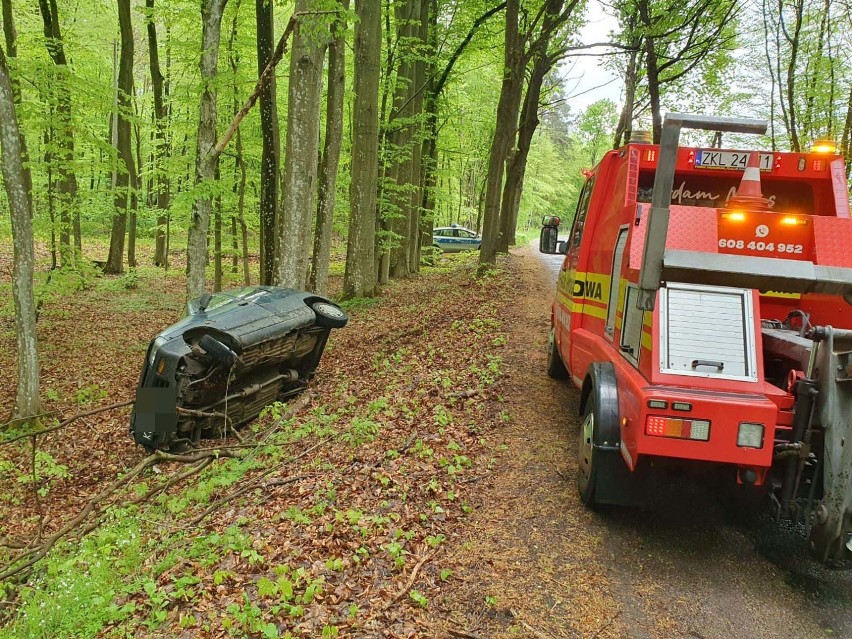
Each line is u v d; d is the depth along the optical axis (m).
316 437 6.74
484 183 40.00
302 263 11.83
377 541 4.16
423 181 24.50
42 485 7.16
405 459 5.57
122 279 20.73
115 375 11.62
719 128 3.56
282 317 8.23
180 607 3.71
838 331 3.48
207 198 10.54
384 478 5.09
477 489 5.03
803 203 5.25
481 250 18.20
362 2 14.91
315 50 11.19
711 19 15.29
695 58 16.34
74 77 12.30
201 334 7.25
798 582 3.84
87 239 31.66
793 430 3.70
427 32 20.11
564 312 7.13
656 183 3.54
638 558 4.06
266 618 3.40
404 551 4.04
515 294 14.93
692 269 3.49
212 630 3.39
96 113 14.49
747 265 3.49
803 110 16.25
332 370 10.03
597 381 4.59
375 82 15.60
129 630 3.55
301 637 3.24
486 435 6.19
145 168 19.80
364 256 16.64
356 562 3.90
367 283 16.80
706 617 3.47
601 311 5.56
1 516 6.40
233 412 7.95
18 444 8.23
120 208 20.06
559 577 3.83
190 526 5.04
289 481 5.48
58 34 15.73
